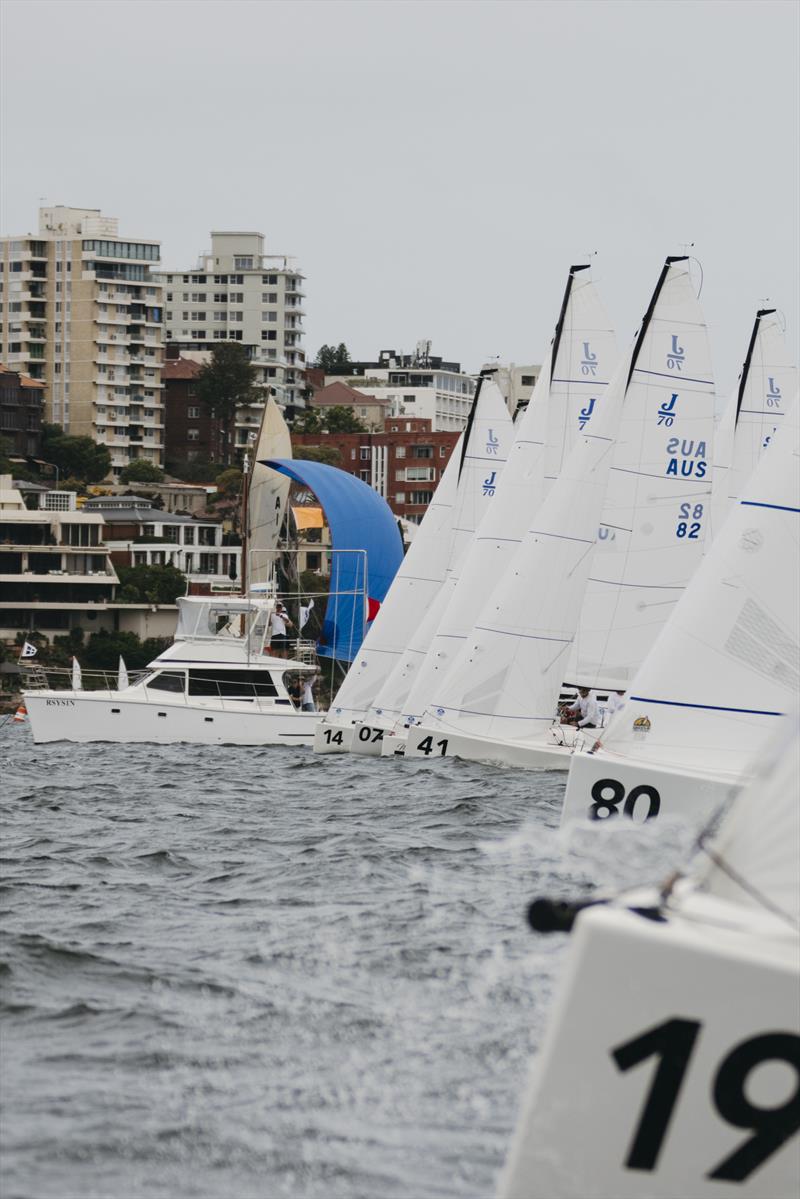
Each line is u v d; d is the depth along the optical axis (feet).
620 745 253.03
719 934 104.99
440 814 334.24
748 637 245.45
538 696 403.34
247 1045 148.46
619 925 101.45
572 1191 102.06
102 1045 149.28
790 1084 101.35
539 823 316.40
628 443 397.60
